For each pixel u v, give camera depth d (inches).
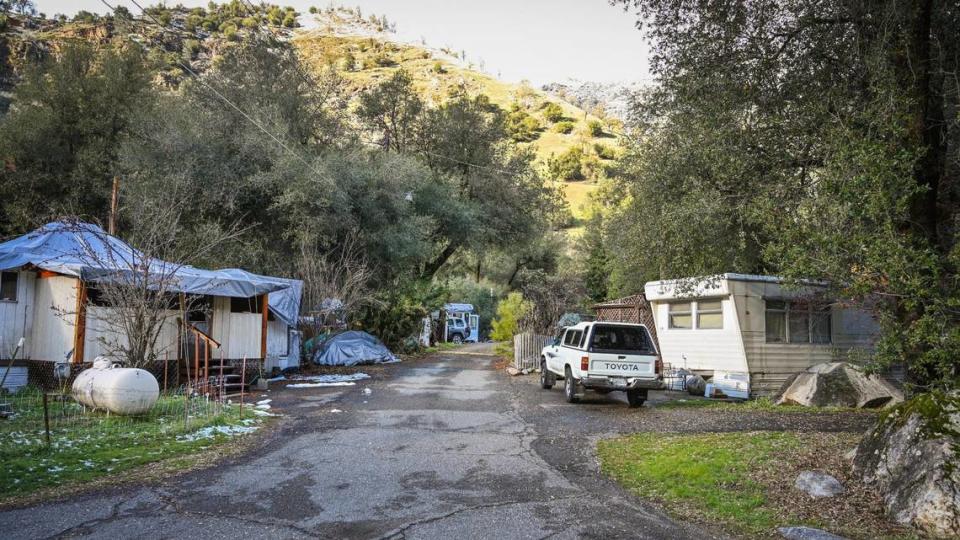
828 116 337.1
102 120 1093.8
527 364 758.5
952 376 248.5
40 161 1048.2
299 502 219.8
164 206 694.5
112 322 456.4
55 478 242.7
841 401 475.5
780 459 267.9
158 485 239.3
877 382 484.7
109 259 478.9
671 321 661.9
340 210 904.9
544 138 5012.3
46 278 499.5
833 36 357.4
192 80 1012.5
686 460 276.7
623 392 591.2
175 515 203.0
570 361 509.4
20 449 280.1
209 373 562.3
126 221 943.7
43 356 493.7
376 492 234.1
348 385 611.8
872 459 230.1
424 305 1234.0
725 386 574.9
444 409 456.8
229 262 837.2
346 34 7539.4
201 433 339.0
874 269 243.8
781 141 382.3
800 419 409.1
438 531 191.0
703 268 427.5
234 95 967.6
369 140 1259.8
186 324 501.7
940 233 319.9
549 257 1850.4
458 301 1952.5
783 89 378.3
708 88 385.4
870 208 244.8
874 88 298.8
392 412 439.2
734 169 378.0
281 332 684.7
